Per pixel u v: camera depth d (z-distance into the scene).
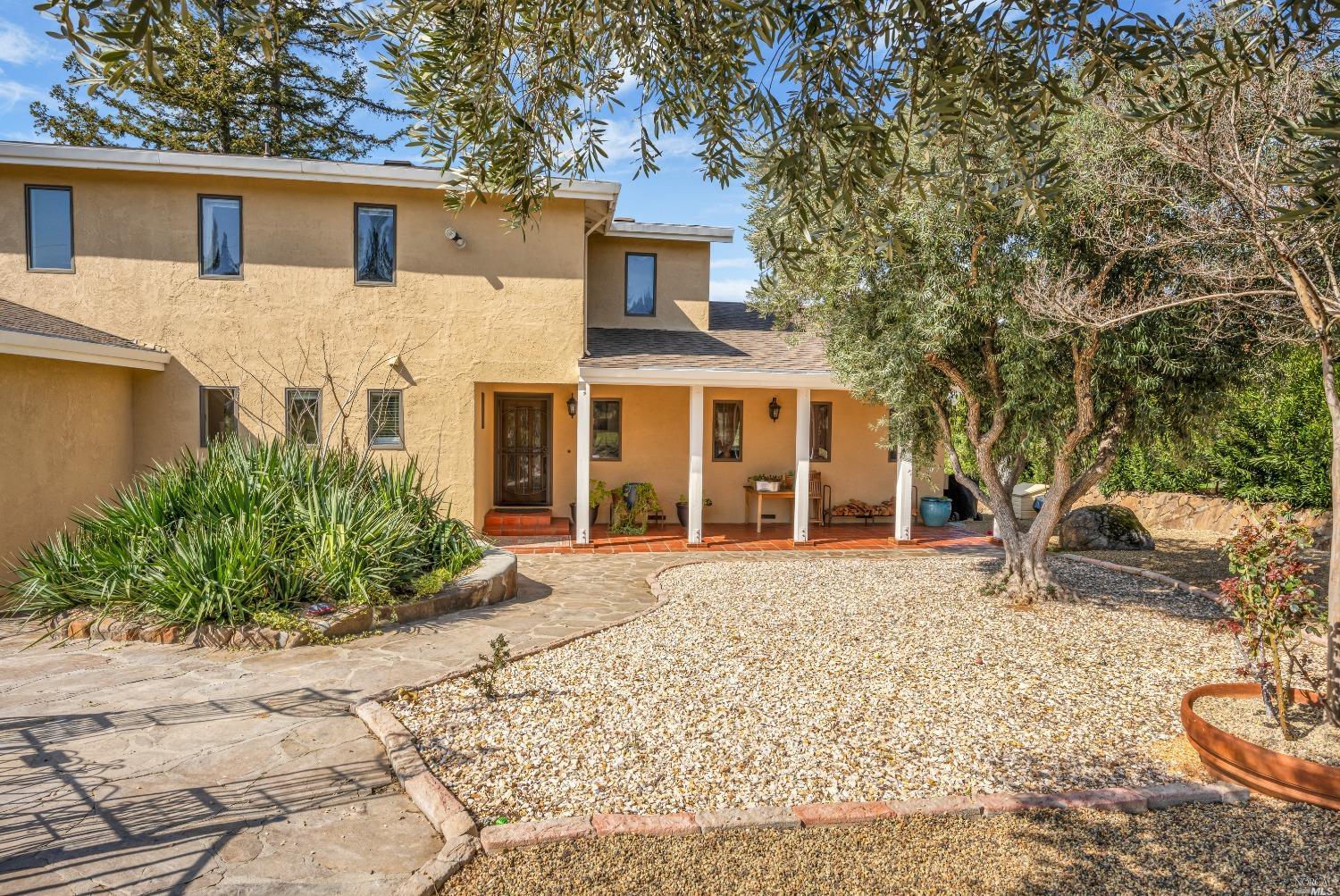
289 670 6.12
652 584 9.92
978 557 12.12
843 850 3.58
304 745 4.73
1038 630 7.55
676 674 6.11
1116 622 7.86
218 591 6.95
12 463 8.95
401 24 2.86
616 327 15.78
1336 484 4.66
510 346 12.77
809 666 6.34
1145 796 3.99
